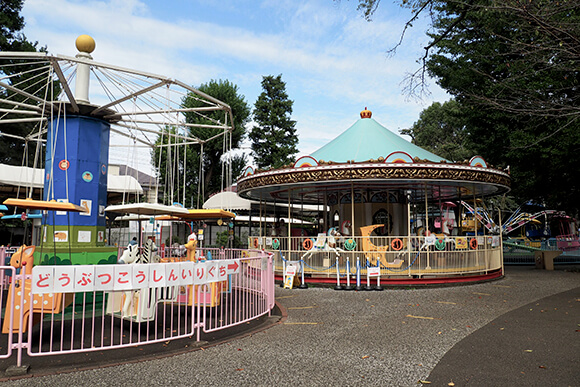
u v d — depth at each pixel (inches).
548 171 710.5
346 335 268.2
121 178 834.2
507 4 273.6
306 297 430.3
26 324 257.1
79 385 177.5
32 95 343.3
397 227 673.6
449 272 512.1
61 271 207.5
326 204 725.3
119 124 423.2
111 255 376.8
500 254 619.8
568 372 194.1
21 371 191.0
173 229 1275.8
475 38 695.7
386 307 370.0
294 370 198.4
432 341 252.7
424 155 644.7
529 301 399.2
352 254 513.0
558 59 335.0
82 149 377.1
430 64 787.4
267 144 1595.7
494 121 751.7
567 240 1062.4
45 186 377.4
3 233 1074.1
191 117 1365.7
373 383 181.5
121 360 212.4
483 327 289.6
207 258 394.3
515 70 396.2
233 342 250.4
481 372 195.0
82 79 381.7
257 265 383.2
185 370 197.6
